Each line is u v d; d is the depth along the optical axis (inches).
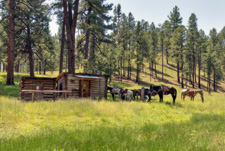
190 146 195.2
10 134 278.7
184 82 2556.6
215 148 189.9
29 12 1050.1
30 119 373.4
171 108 581.3
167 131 277.1
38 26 1103.6
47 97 703.1
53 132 252.2
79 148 190.9
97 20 1008.9
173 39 2357.3
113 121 402.6
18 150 175.9
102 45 1664.6
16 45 1182.9
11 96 712.4
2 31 1170.0
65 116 410.9
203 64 2461.9
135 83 2100.1
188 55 2319.1
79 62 1143.0
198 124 335.6
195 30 2370.8
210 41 3521.2
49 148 181.2
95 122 385.7
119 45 2289.6
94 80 765.9
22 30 1232.2
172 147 195.3
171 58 2458.2
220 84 2866.6
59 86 789.2
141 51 2253.9
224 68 3157.0
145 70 2893.7
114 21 2851.9
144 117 453.7
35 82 694.5
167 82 2401.6
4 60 1295.5
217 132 269.0
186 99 815.1
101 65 1182.9
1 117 359.6
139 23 2395.4
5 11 1055.6
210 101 721.0
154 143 211.3
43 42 1279.5
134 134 261.0
